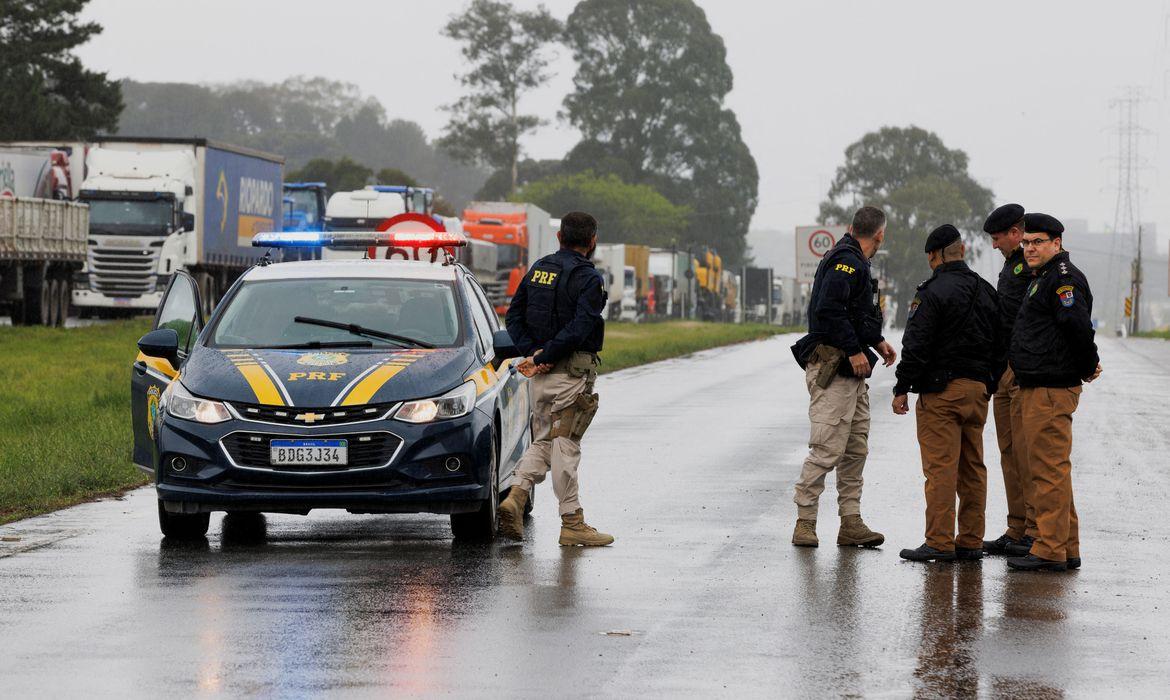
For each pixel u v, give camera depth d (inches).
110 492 844.0
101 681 431.8
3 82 5022.1
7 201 2546.8
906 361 634.2
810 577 594.9
